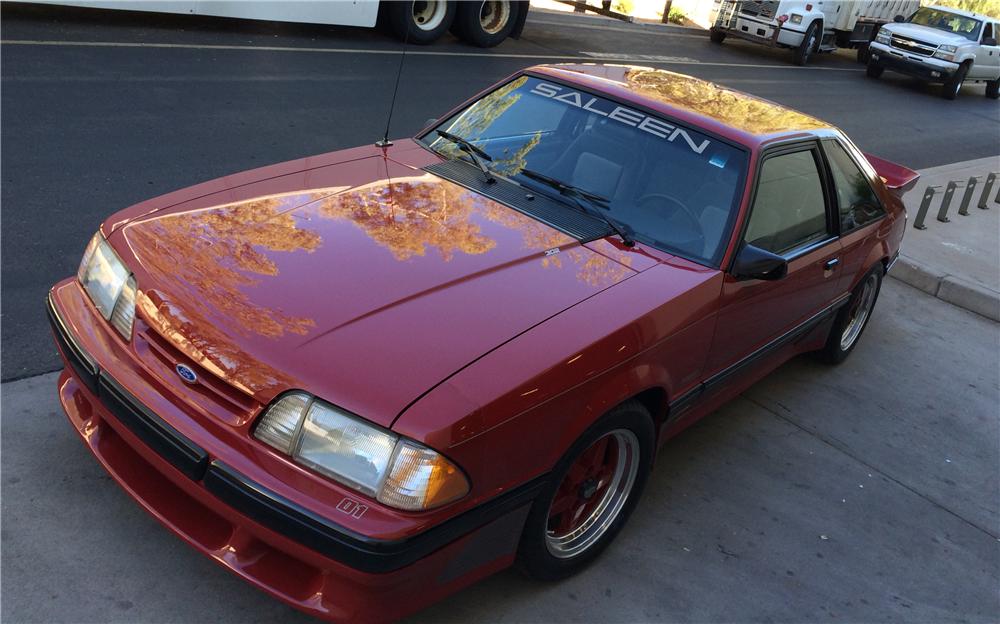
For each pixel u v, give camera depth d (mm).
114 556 2709
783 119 4051
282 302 2453
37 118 6391
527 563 2752
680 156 3510
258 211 2934
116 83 7590
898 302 6566
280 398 2234
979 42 19734
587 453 2902
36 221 4793
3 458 3012
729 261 3279
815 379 5016
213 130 6867
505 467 2402
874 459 4277
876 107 15961
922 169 11172
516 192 3396
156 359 2461
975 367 5621
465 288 2682
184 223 2805
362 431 2178
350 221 2943
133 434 2439
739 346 3562
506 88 4027
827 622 3088
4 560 2605
